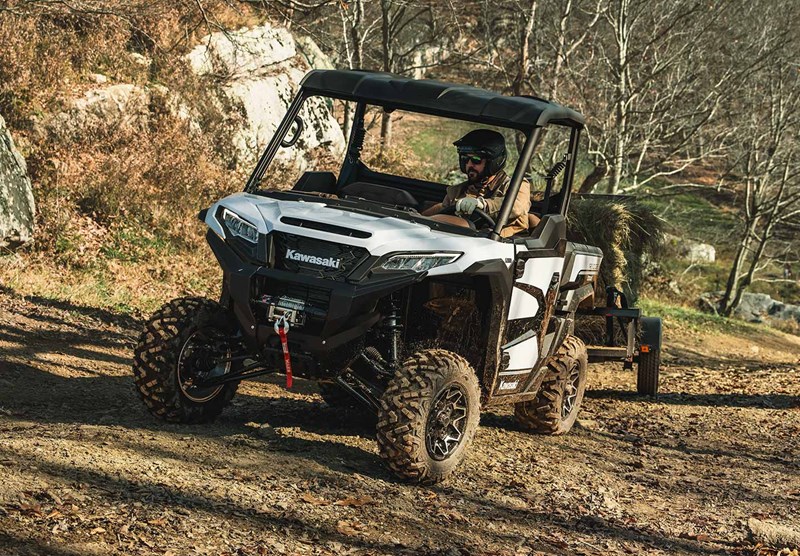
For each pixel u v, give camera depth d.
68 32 16.59
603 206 13.21
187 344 5.72
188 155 16.61
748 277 33.16
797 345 26.05
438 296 5.86
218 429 5.91
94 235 13.81
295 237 5.38
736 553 4.92
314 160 18.66
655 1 26.16
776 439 8.66
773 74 29.78
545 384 7.29
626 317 10.17
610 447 7.46
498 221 5.73
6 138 12.38
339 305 5.12
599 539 4.88
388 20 23.92
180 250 14.76
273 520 4.28
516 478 5.94
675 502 5.95
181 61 18.06
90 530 3.76
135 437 5.35
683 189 46.00
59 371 7.67
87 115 15.59
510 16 27.97
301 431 6.24
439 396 5.30
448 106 5.96
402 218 5.66
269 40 20.44
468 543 4.46
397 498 4.99
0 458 4.50
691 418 9.48
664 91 26.78
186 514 4.14
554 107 6.11
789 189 35.88
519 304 6.06
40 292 11.28
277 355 5.41
